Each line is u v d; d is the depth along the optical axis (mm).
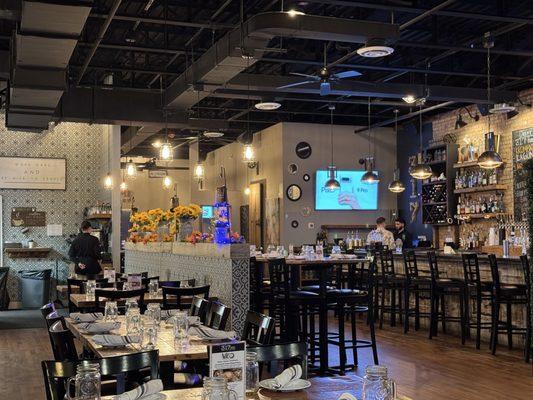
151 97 13141
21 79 9789
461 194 14773
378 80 13539
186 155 24422
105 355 4164
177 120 13469
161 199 24562
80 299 7672
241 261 7246
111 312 5656
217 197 7773
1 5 7652
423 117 16469
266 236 17469
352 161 17125
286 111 15836
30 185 15453
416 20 9234
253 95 12578
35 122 12344
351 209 17016
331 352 8867
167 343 4520
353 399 2721
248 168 18734
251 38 8492
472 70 12961
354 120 17422
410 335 10273
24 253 15062
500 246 12336
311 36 8367
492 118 14055
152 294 7602
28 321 12594
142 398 2832
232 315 7160
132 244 11875
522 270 8875
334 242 15266
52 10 7281
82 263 12211
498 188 13570
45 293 14703
